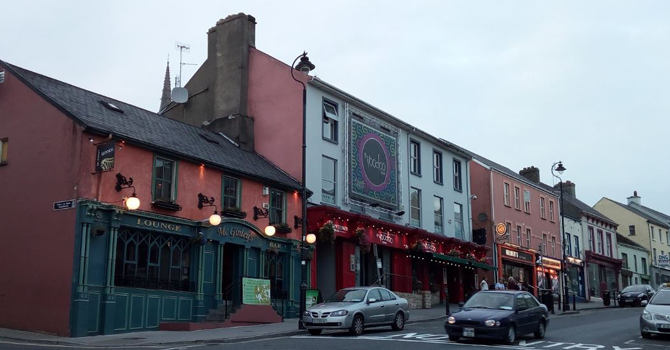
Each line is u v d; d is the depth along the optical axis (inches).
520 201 1781.5
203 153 933.2
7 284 770.2
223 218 905.5
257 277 957.2
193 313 854.5
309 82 1119.6
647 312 748.0
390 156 1289.4
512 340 680.4
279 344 655.8
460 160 1560.0
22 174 792.3
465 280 1529.3
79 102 842.2
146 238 811.4
